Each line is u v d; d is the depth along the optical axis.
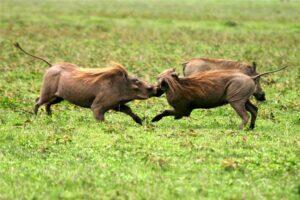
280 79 67.25
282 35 111.56
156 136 40.09
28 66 73.00
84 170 31.81
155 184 29.69
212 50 90.94
